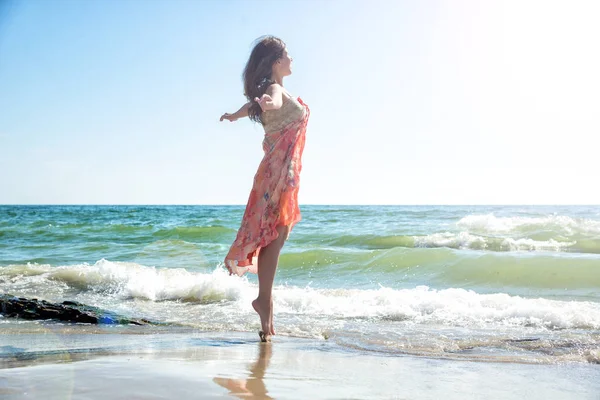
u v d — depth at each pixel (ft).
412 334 11.29
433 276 22.17
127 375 6.61
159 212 120.26
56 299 15.84
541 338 10.75
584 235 33.96
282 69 10.15
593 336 10.96
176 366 7.39
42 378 6.02
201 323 12.66
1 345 9.27
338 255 26.61
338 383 6.81
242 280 17.71
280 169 9.89
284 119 9.93
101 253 31.68
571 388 6.97
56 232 49.29
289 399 5.87
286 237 10.25
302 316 13.91
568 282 19.54
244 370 7.41
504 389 6.86
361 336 11.05
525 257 22.74
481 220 43.73
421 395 6.41
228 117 10.35
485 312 13.83
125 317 12.95
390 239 35.68
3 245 38.37
